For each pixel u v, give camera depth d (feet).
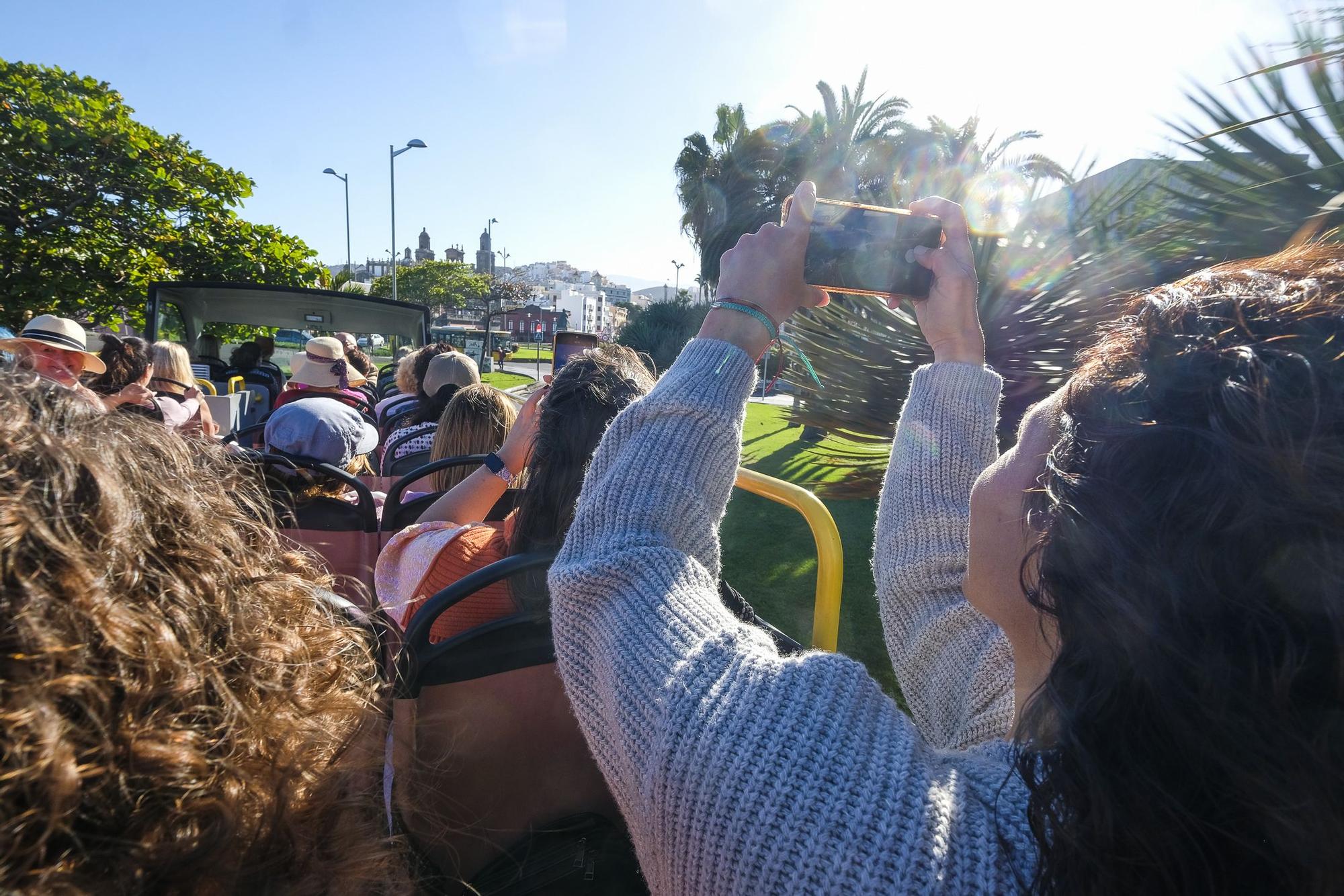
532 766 4.40
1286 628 1.24
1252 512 1.26
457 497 6.51
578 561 2.44
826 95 85.46
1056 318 8.93
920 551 3.15
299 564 2.43
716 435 2.65
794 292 3.12
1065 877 1.48
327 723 2.01
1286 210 7.12
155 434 1.99
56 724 1.34
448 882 4.00
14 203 42.06
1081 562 1.47
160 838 1.48
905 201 12.76
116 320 47.83
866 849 1.70
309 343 15.66
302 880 1.73
